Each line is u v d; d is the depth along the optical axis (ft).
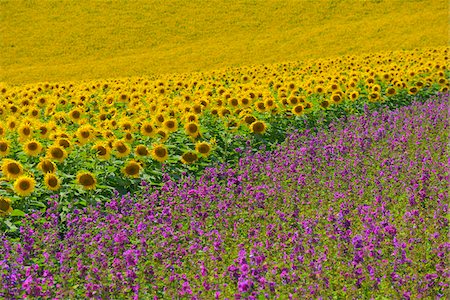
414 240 26.16
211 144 45.52
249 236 28.09
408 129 45.88
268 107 54.39
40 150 39.83
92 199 35.40
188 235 28.86
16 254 26.04
